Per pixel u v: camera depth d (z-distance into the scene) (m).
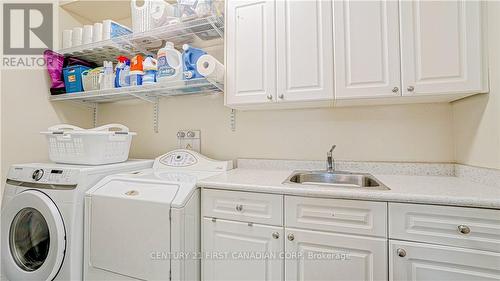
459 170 1.38
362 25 1.29
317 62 1.37
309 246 1.12
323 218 1.10
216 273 1.27
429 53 1.18
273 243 1.18
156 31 1.70
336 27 1.33
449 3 1.16
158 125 2.18
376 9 1.27
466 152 1.31
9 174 1.54
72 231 1.31
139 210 1.23
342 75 1.32
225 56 1.57
